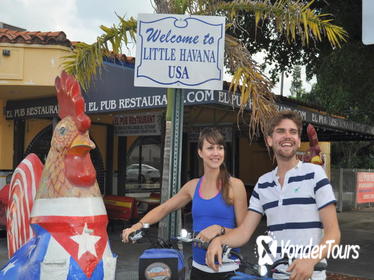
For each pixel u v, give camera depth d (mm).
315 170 2783
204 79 4254
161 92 7574
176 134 4984
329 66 8906
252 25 10086
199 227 3479
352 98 9656
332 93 9641
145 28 4258
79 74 6219
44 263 3230
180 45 4254
